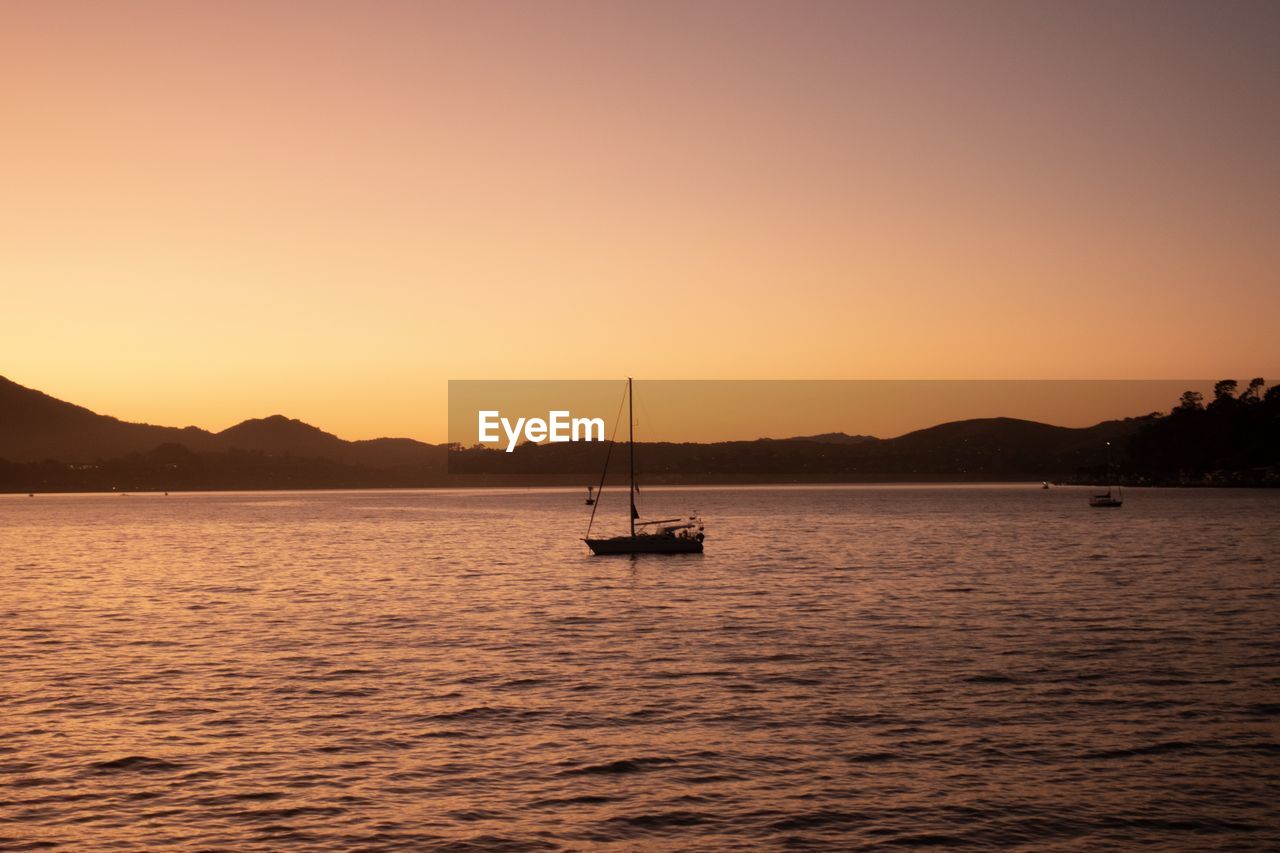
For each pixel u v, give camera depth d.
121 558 106.75
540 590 71.31
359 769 27.84
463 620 55.78
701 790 26.16
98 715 33.62
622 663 42.31
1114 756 28.48
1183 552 99.75
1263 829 23.41
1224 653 43.03
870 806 24.98
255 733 31.34
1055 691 36.06
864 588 69.81
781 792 25.97
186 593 71.12
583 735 31.03
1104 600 61.47
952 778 26.84
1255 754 28.55
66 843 22.88
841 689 36.78
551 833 23.48
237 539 142.50
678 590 70.31
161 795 25.86
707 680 38.66
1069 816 24.25
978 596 64.25
